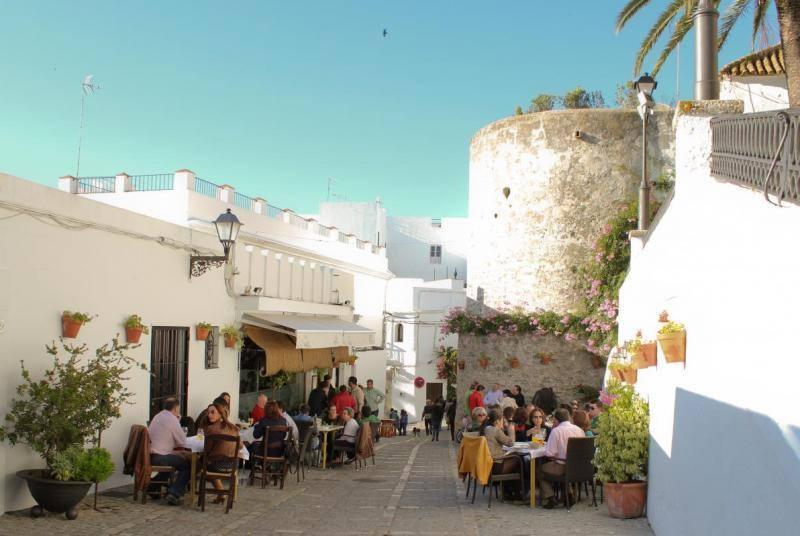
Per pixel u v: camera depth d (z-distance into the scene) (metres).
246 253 17.19
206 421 10.61
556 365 21.00
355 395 20.56
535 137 21.70
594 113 21.09
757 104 17.05
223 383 15.30
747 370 4.84
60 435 9.12
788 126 4.10
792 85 10.52
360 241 33.31
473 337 22.73
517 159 22.03
